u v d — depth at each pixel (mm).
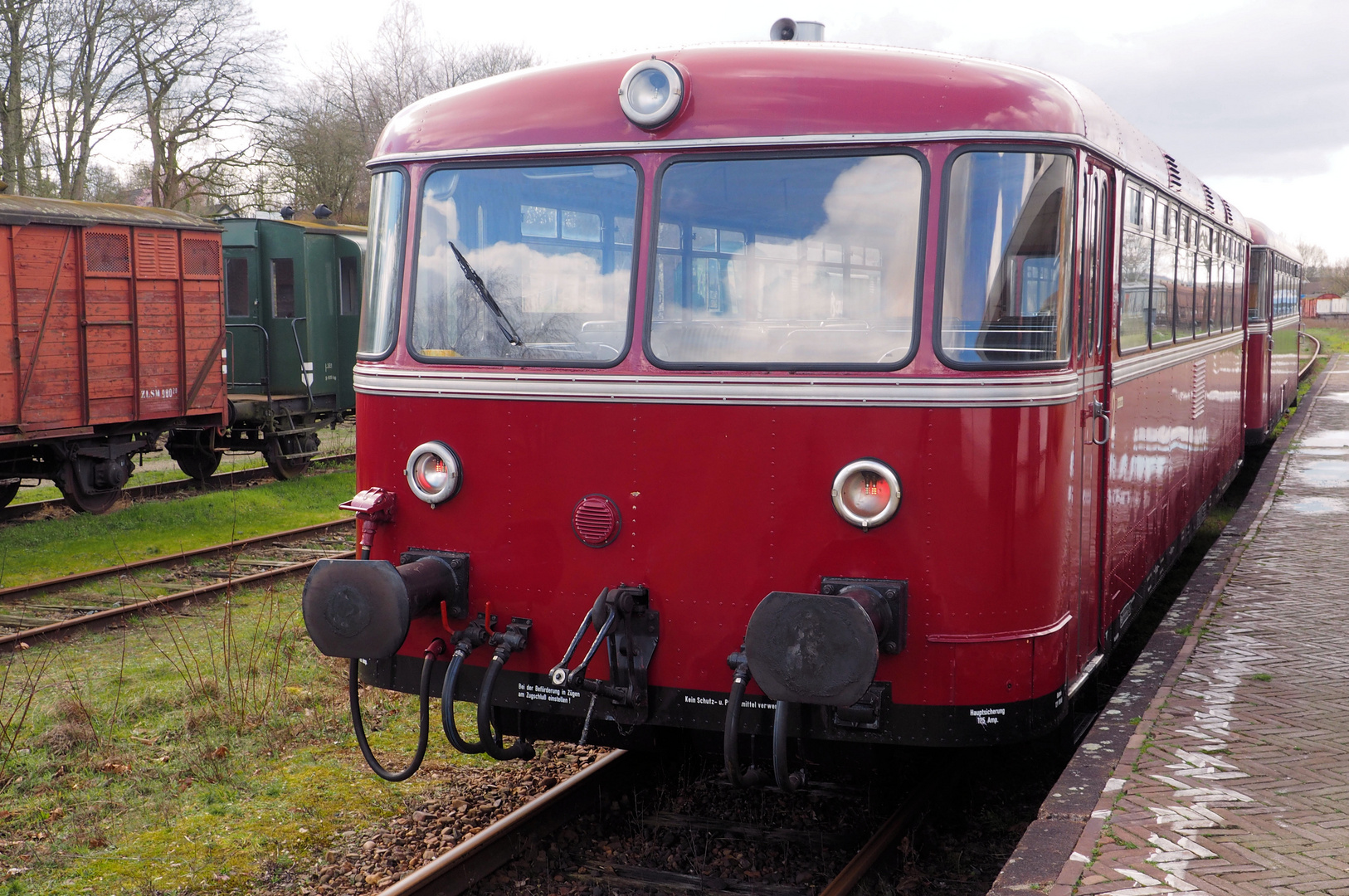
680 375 4457
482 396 4734
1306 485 13898
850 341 4352
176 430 15055
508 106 4781
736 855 4902
